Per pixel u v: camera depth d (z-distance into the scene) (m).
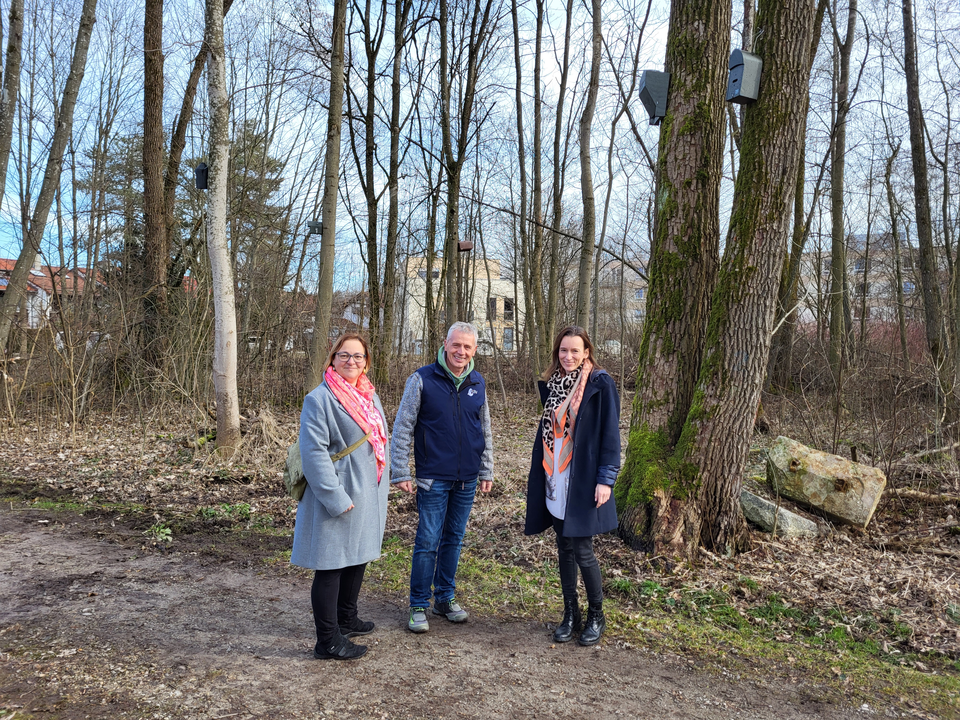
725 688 3.10
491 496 6.57
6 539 5.26
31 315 12.27
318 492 3.04
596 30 11.06
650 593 4.13
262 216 15.78
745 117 4.72
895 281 21.91
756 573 4.38
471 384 3.71
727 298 4.69
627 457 5.10
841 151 13.84
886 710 2.93
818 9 12.53
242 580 4.48
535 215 15.10
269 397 12.90
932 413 7.61
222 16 7.78
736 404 4.66
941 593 4.06
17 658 3.19
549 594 4.25
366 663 3.23
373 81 14.98
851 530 5.41
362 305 15.80
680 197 5.01
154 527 5.64
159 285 12.07
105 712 2.71
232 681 3.01
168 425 10.34
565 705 2.88
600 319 26.84
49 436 9.66
